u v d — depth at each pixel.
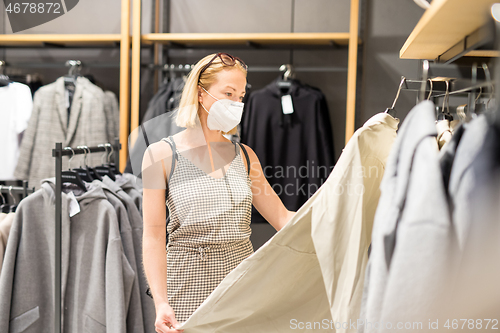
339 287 0.76
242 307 0.93
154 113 2.12
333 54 2.32
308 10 2.33
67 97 2.32
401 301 0.56
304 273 0.94
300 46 2.33
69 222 1.33
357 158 0.75
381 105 2.27
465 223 0.52
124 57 2.10
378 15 2.25
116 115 2.38
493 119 0.51
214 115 1.09
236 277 0.89
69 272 1.36
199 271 1.04
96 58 2.52
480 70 0.90
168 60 2.46
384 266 0.59
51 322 1.39
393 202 0.59
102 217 1.32
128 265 1.34
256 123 2.14
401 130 0.62
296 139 2.12
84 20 2.47
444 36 0.76
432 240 0.54
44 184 1.38
